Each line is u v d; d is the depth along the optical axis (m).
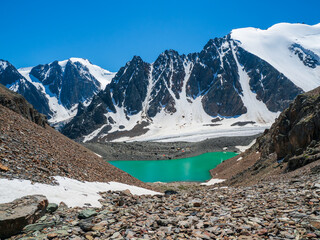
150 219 9.10
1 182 10.31
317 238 6.12
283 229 6.94
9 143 15.31
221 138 170.12
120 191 17.14
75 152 25.84
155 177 92.81
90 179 18.12
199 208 10.72
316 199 9.41
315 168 19.69
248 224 7.71
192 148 155.50
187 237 7.02
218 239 6.72
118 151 146.12
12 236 7.58
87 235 7.60
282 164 32.53
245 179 40.56
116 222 9.01
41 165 14.93
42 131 25.92
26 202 9.14
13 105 36.38
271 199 11.12
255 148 66.44
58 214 9.88
